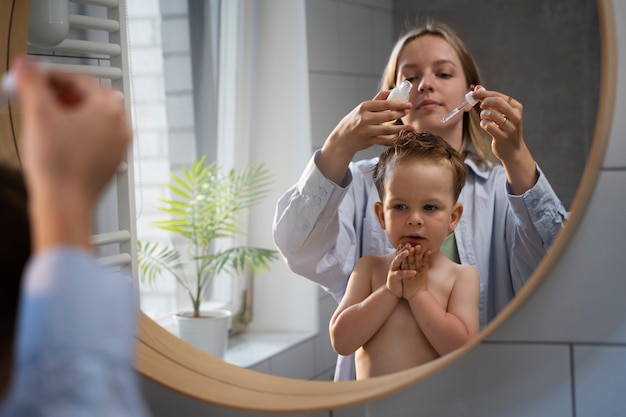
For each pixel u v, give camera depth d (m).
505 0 2.57
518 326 0.95
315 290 2.31
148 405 1.06
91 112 0.47
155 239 2.17
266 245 2.36
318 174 1.41
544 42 2.55
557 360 0.94
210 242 2.29
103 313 0.46
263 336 2.31
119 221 1.31
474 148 1.64
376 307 1.36
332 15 2.36
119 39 1.33
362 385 1.03
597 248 0.92
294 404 1.00
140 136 2.08
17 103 1.10
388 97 1.40
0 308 0.48
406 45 1.66
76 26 1.27
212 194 2.20
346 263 1.59
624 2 0.90
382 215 1.45
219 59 2.32
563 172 2.57
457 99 1.63
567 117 2.55
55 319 0.44
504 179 1.59
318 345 2.33
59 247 0.46
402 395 0.99
